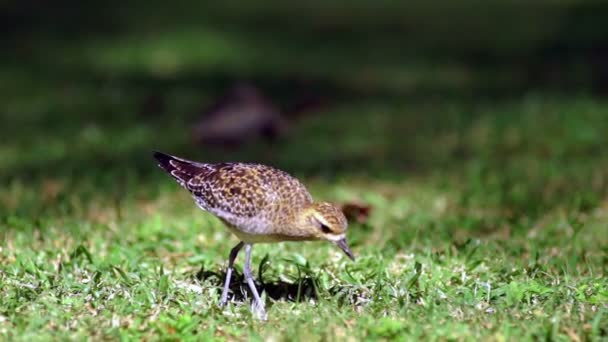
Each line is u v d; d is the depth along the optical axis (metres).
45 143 17.70
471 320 9.16
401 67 24.61
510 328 8.84
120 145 17.58
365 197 14.16
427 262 10.96
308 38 28.19
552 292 9.84
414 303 9.68
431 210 13.87
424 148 17.27
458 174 15.63
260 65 24.66
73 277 10.36
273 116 18.11
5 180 15.12
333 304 9.59
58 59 24.88
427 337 8.71
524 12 31.88
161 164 10.53
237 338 8.95
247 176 9.84
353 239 12.05
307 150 17.36
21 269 10.45
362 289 10.09
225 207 9.81
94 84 22.44
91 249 11.60
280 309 9.64
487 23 30.28
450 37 28.45
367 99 21.25
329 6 33.47
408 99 21.11
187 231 12.47
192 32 28.03
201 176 10.14
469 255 11.12
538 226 12.82
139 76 23.39
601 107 19.03
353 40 28.11
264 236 9.80
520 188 14.51
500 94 21.28
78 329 8.96
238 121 17.88
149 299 9.67
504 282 10.34
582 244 11.95
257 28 29.34
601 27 28.47
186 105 20.64
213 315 9.40
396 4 34.12
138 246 11.62
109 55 25.34
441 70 24.27
